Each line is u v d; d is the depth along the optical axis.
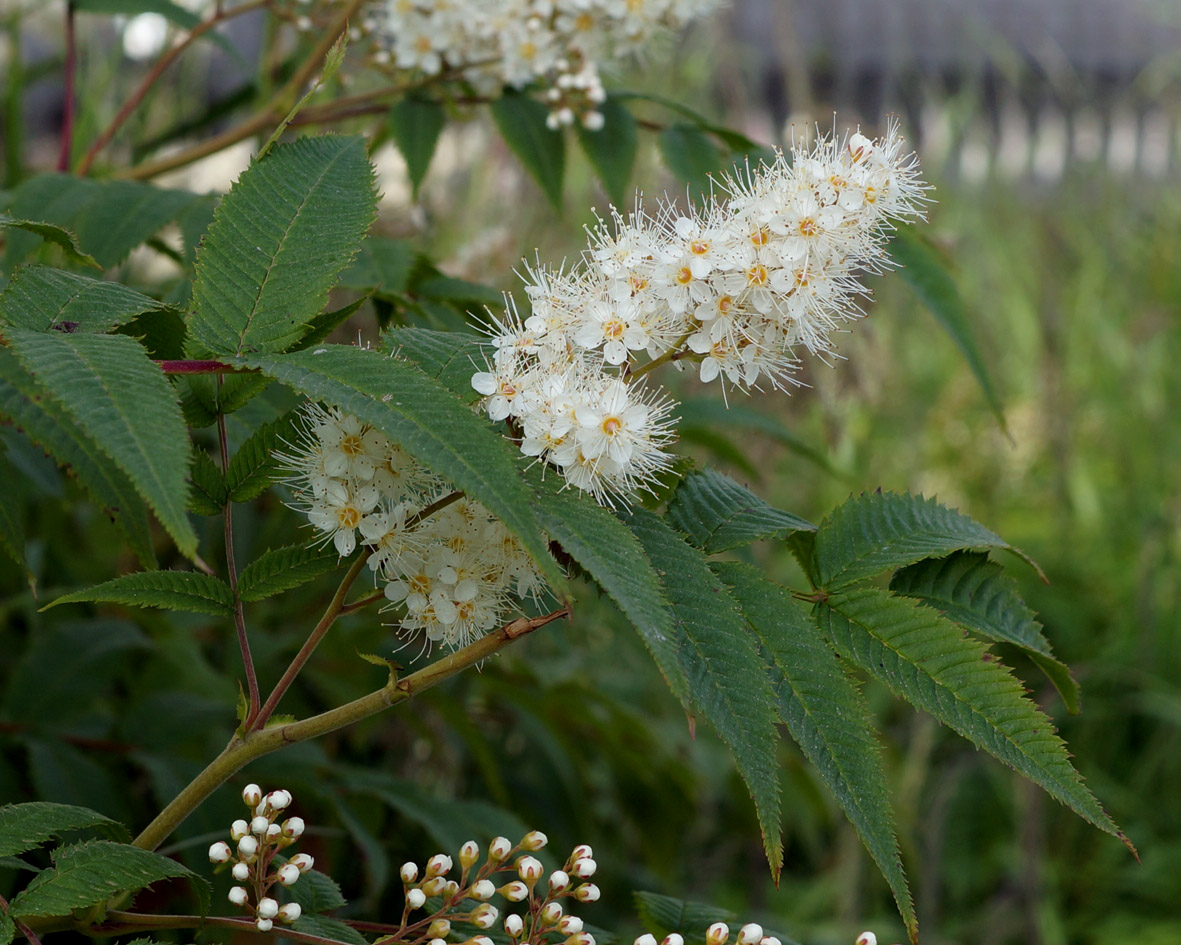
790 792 0.89
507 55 0.58
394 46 0.63
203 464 0.41
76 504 0.73
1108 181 1.75
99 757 0.56
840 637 0.41
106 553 0.74
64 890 0.39
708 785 0.86
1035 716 0.40
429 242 0.86
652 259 0.42
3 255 0.51
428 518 0.41
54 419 0.41
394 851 0.66
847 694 0.40
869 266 0.43
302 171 0.41
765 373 0.42
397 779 0.57
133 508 0.43
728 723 0.39
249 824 0.41
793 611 0.40
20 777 0.55
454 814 0.56
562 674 0.75
